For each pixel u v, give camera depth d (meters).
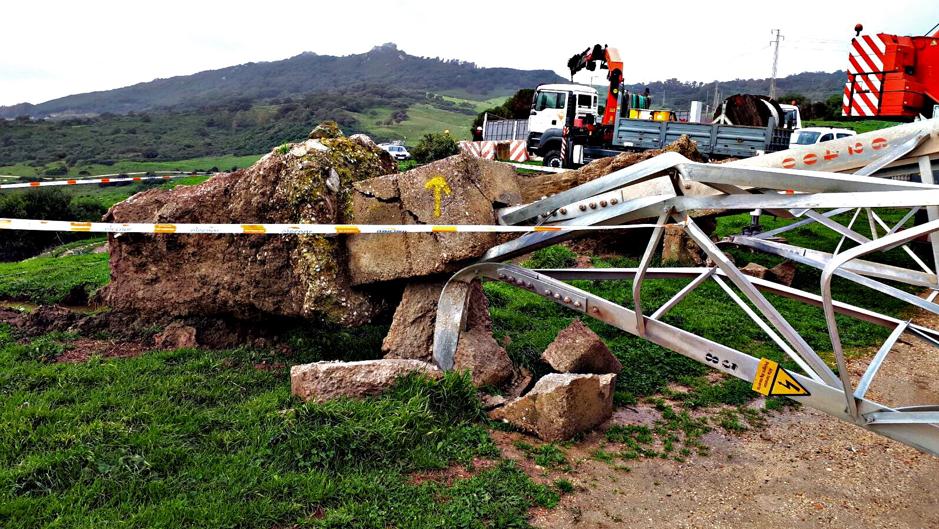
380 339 7.63
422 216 6.61
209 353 7.00
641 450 5.71
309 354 7.18
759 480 5.34
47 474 4.23
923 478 5.46
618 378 7.28
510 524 4.29
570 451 5.52
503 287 10.66
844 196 4.43
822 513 4.88
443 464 4.93
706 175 5.13
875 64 12.98
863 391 4.45
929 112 12.83
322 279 6.71
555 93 25.12
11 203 23.56
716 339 8.84
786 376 4.74
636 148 18.53
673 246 12.25
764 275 11.52
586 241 13.50
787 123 20.66
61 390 5.69
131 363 6.50
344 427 4.99
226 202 7.31
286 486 4.36
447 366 6.49
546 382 5.86
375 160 7.73
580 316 9.39
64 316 8.05
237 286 7.25
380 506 4.32
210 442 4.88
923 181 5.89
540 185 10.49
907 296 5.54
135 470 4.39
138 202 7.73
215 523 3.90
